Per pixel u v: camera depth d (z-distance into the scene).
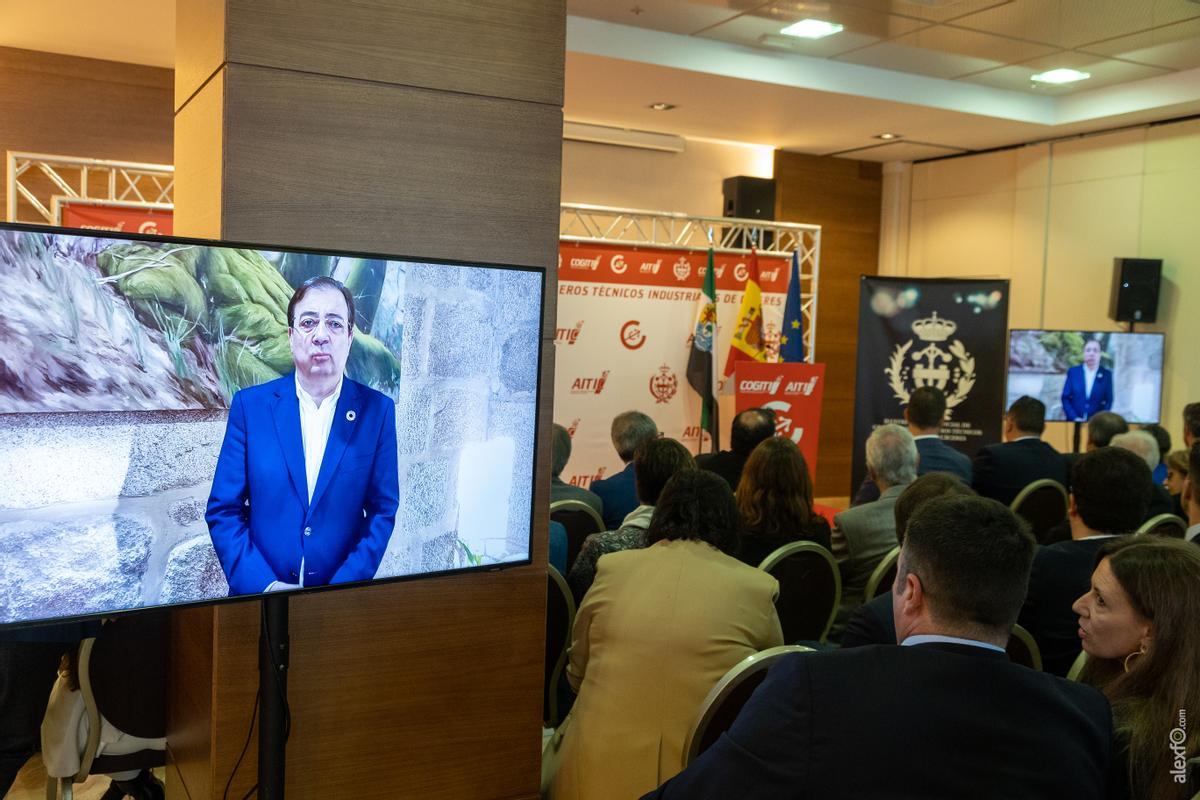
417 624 2.19
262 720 1.81
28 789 3.19
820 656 1.28
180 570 1.64
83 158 6.23
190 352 1.62
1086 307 8.49
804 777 1.17
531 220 2.27
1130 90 7.56
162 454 1.61
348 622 2.11
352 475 1.83
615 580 2.12
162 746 2.62
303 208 2.01
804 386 6.09
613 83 7.14
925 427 4.93
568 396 6.13
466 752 2.28
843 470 10.31
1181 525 3.47
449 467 1.96
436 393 1.92
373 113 2.07
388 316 1.84
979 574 1.28
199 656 2.13
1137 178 8.07
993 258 9.33
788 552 2.86
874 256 10.34
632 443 4.09
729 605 2.03
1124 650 1.64
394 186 2.10
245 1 1.92
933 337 6.47
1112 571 1.66
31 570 1.49
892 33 6.41
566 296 6.06
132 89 6.91
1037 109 8.09
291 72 1.98
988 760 1.17
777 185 9.69
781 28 6.39
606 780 1.99
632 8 6.09
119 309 1.55
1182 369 7.79
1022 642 2.30
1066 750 1.20
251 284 1.68
